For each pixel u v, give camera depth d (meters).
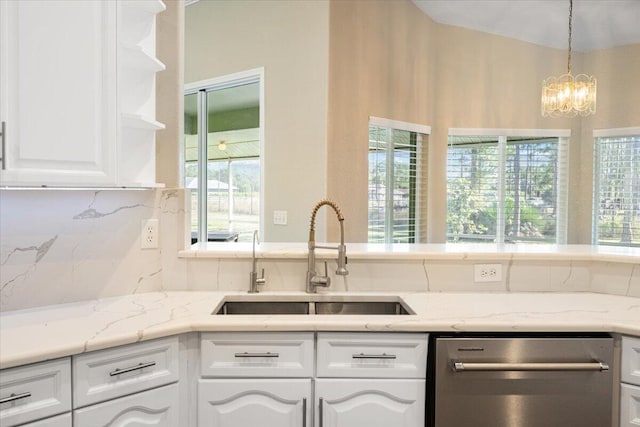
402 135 4.43
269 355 1.56
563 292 2.08
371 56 3.93
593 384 1.58
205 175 4.41
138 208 1.97
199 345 1.56
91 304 1.78
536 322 1.59
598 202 5.32
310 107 3.59
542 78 5.32
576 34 5.09
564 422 1.58
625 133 5.16
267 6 3.84
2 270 1.63
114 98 1.53
